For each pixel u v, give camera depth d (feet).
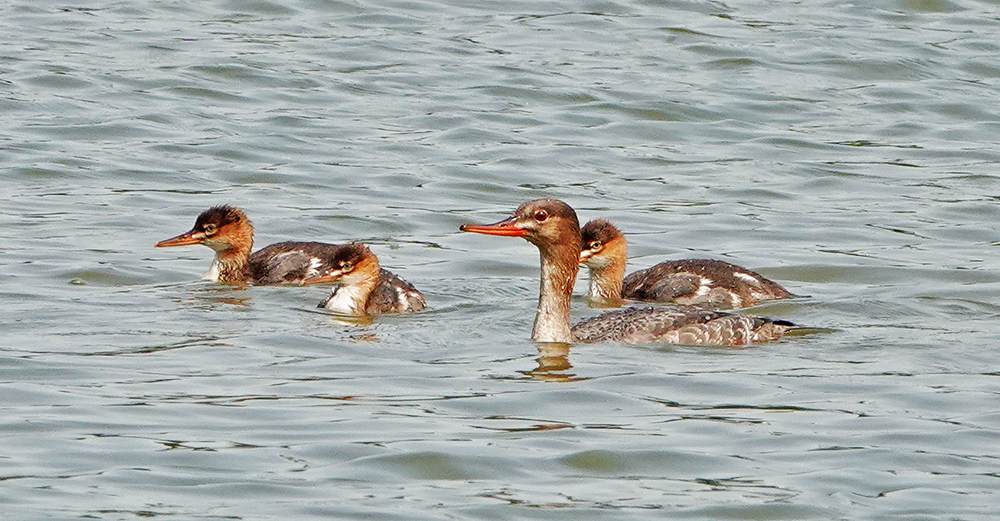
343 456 44.24
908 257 77.00
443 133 100.17
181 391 50.57
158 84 107.24
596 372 54.08
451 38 122.21
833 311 65.82
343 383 52.13
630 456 44.60
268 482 42.06
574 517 40.09
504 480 42.70
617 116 105.19
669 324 59.26
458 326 62.23
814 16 131.44
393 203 86.07
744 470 43.78
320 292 69.77
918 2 134.31
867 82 114.52
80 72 108.78
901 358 56.70
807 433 47.09
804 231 82.23
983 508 40.86
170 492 41.24
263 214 82.84
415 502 40.83
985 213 86.07
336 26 125.29
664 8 132.36
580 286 75.56
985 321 63.57
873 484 42.68
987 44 123.54
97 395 49.80
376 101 106.52
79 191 85.51
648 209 86.38
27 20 123.03
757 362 55.93
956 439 46.60
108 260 72.79
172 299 66.69
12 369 52.65
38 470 42.60
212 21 125.80
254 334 59.67
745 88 112.06
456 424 47.44
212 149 94.79
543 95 108.68
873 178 93.50
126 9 128.26
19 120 98.17
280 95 106.63
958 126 105.60
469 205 86.33
